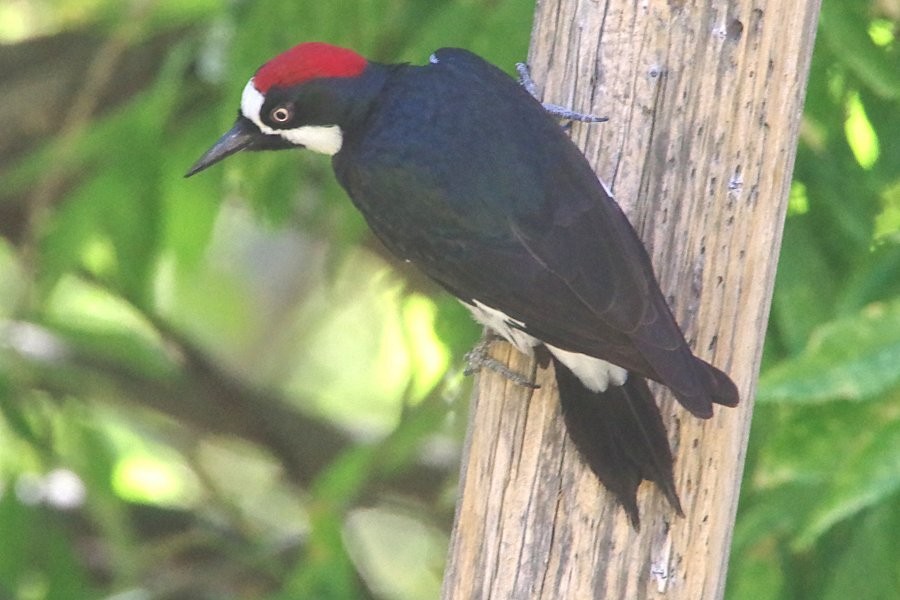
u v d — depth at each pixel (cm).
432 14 1096
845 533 1019
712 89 800
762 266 801
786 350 1048
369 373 1805
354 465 1157
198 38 1225
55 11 1498
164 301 1712
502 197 766
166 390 1502
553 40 838
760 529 962
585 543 798
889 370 806
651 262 794
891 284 954
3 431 1380
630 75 809
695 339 800
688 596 795
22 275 1448
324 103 816
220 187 1226
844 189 1037
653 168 805
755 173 801
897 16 1061
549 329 754
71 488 1469
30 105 1402
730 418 787
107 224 1229
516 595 811
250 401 1513
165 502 1485
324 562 1149
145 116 1213
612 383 781
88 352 1479
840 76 1059
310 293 1792
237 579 1389
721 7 798
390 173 783
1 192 1295
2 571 1308
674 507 766
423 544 1731
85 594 1302
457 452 1461
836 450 856
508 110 788
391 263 1380
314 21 1083
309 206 1332
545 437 804
